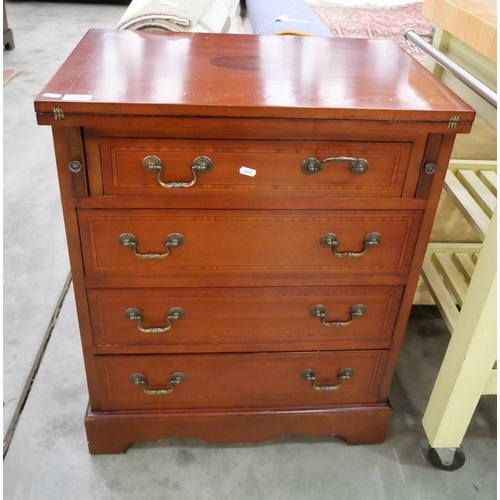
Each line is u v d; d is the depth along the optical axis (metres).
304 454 1.18
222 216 0.88
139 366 1.05
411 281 0.99
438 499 1.10
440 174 0.87
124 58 0.95
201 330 1.02
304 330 1.04
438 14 1.17
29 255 1.77
